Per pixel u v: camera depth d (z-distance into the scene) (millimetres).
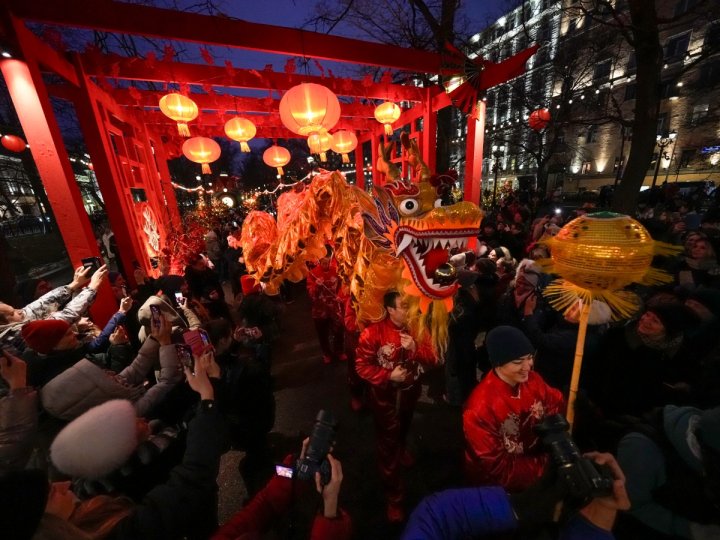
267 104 5879
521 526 927
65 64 3559
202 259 5117
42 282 3797
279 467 1218
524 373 1543
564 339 2361
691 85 20281
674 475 1259
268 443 2902
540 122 6488
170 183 7859
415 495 2363
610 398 2137
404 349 2070
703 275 3381
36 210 21141
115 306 3590
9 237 15750
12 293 3977
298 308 6418
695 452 1198
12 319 2402
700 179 21281
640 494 1320
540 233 5965
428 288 1896
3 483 749
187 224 7820
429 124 5855
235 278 6824
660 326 1906
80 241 3258
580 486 900
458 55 4363
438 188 2053
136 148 5809
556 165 25344
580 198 24141
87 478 1031
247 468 2605
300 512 2246
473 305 2945
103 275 2846
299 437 2965
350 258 2365
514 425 1579
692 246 3543
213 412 1340
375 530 2156
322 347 4164
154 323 2055
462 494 986
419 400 3365
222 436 1324
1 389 1681
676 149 21938
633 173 4590
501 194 21656
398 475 2139
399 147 7520
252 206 14422
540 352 2584
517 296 2721
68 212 3168
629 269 1180
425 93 5789
